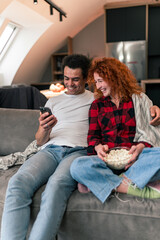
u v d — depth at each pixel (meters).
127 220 1.29
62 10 5.49
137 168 1.35
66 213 1.35
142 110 1.62
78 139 1.75
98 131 1.70
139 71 6.95
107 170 1.39
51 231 1.24
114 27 7.06
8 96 3.27
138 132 1.58
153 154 1.33
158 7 6.88
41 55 7.01
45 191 1.32
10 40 5.82
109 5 6.95
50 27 5.80
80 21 7.16
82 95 1.88
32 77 7.51
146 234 1.28
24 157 1.87
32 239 1.20
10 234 1.22
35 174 1.44
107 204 1.31
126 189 1.34
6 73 6.26
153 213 1.26
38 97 3.53
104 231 1.33
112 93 1.66
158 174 1.30
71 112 1.84
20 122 2.11
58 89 3.91
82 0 5.70
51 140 1.77
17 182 1.33
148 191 1.33
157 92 5.44
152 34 7.02
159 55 7.20
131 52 6.91
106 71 1.59
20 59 6.09
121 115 1.62
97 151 1.51
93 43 8.11
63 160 1.57
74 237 1.38
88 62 1.81
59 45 7.67
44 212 1.25
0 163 1.79
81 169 1.33
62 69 1.83
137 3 6.75
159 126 1.59
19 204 1.28
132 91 1.64
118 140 1.60
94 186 1.33
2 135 2.11
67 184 1.37
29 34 5.84
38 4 4.69
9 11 4.62
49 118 1.56
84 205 1.34
